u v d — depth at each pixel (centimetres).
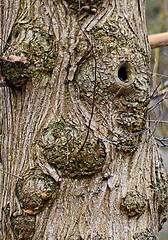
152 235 287
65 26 288
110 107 286
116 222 284
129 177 289
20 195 285
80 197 284
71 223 282
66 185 284
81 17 288
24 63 285
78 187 284
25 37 286
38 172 284
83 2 287
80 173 284
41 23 288
